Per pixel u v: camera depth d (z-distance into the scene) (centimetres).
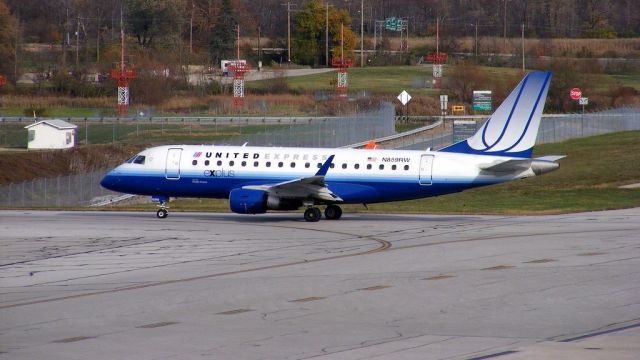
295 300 10138
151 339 8400
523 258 12888
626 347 7800
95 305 10056
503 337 8300
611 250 13525
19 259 13400
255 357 7681
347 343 8144
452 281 11138
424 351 7794
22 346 8169
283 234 16200
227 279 11544
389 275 11619
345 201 18662
